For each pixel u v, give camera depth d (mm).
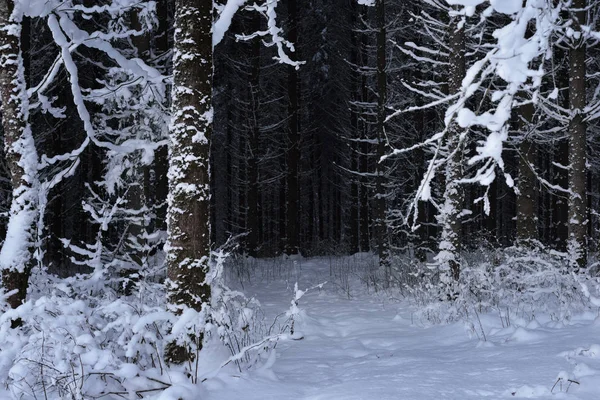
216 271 6441
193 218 5184
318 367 5438
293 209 21531
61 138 16188
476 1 2270
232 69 22922
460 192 9391
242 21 20391
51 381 4102
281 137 27234
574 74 9852
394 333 7652
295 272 16547
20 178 5773
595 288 7766
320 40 24172
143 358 4820
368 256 20078
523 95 8797
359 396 3967
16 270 5598
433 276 11094
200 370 4918
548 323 6824
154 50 10594
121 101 8766
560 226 16562
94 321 4785
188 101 5250
